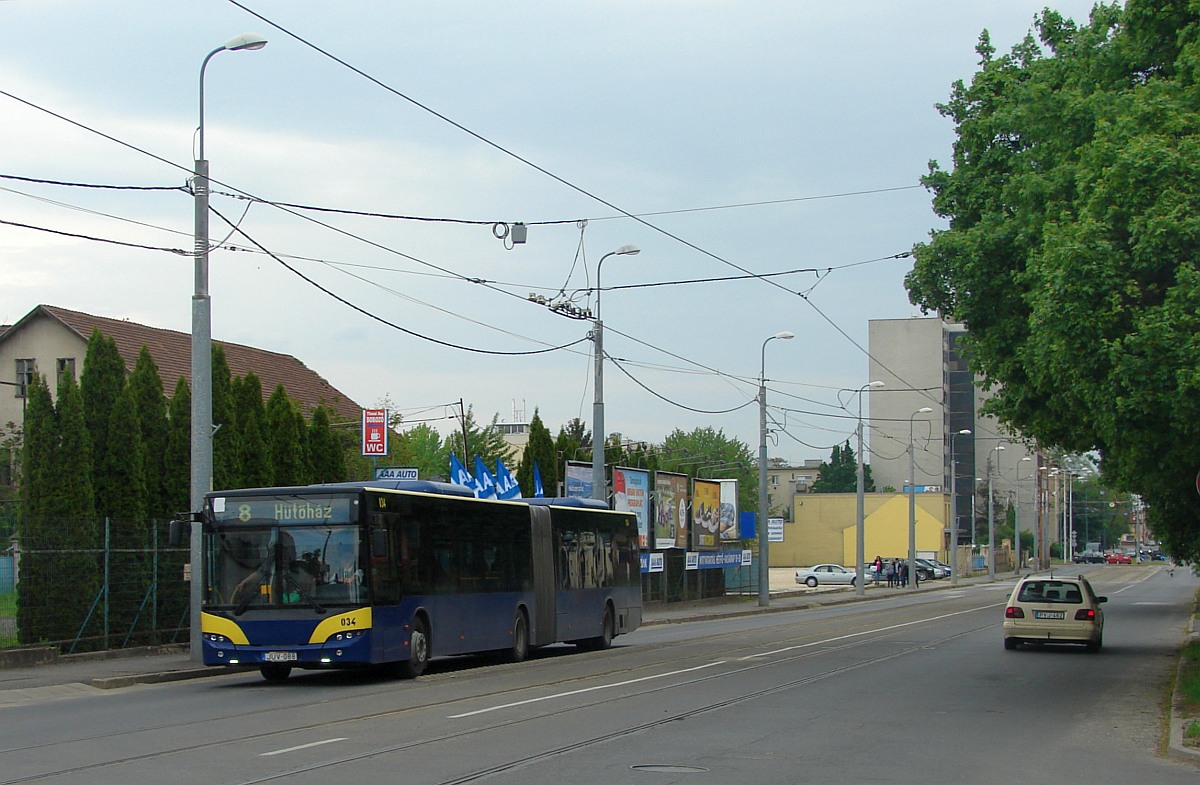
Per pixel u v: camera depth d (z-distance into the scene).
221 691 19.47
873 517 112.44
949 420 121.25
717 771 11.43
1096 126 17.88
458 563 22.84
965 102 23.45
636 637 34.78
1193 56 16.48
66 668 22.14
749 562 62.97
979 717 15.98
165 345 55.62
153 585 25.61
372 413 39.06
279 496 20.28
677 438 132.50
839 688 19.47
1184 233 14.76
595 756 12.29
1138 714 16.67
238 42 22.41
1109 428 16.06
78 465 24.80
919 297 21.95
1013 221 20.39
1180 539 31.28
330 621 19.62
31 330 52.62
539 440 48.69
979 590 78.06
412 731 14.13
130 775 11.05
